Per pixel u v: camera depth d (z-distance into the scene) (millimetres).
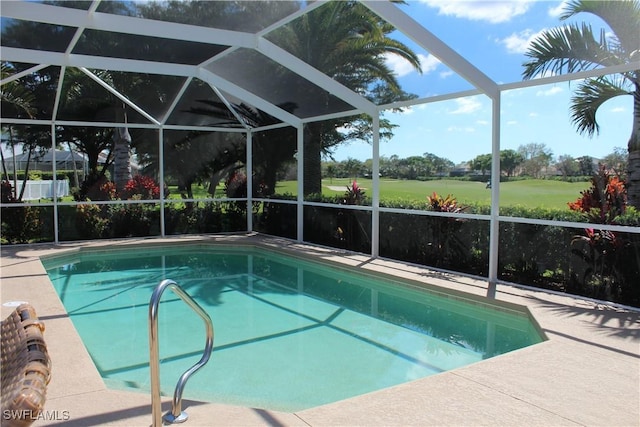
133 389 3770
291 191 10648
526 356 3775
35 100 8859
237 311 6062
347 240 9125
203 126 11414
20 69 7672
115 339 5020
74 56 7371
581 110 5602
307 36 7125
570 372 3463
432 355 4562
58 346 3941
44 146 9969
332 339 5012
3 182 9609
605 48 5371
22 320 1755
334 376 4066
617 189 5285
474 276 6668
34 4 5469
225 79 8984
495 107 6148
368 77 7938
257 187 11812
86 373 3418
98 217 10438
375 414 2834
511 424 2723
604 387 3215
